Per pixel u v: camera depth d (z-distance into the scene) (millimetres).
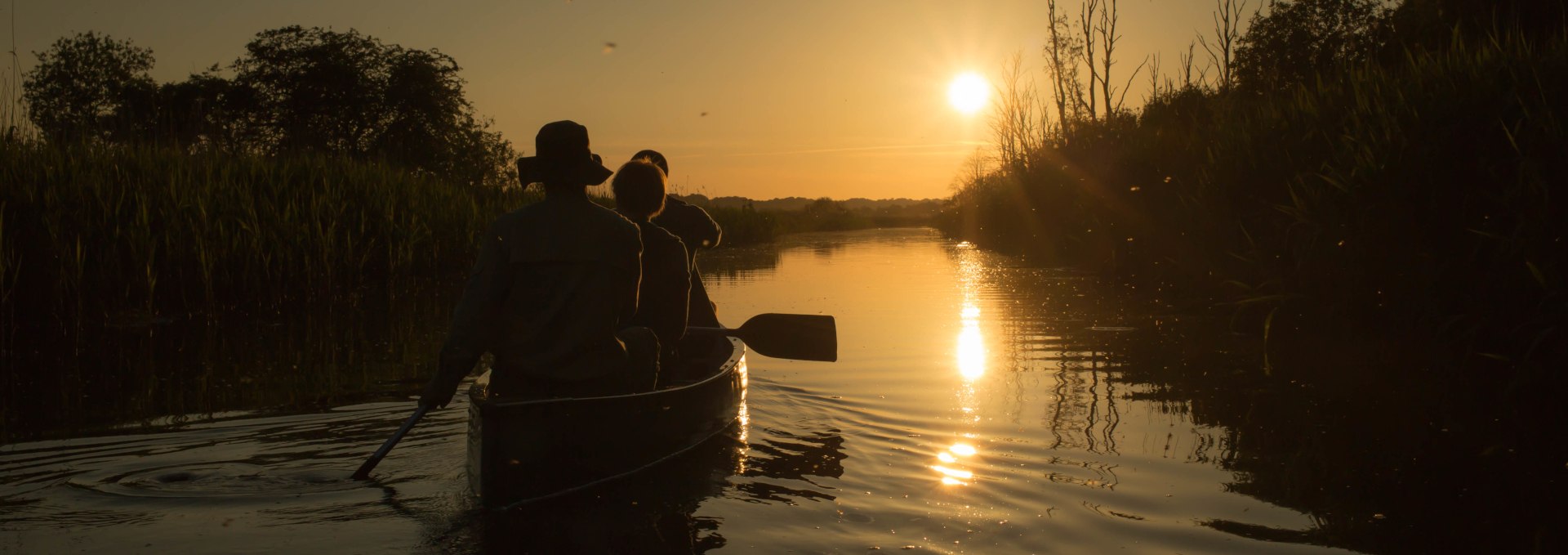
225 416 4539
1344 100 7887
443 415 4527
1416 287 5969
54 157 9320
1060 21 24703
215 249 8930
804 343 5043
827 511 3074
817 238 37438
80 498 3213
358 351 6625
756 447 3939
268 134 38344
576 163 3613
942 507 3111
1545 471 3441
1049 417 4438
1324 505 3100
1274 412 4465
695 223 5562
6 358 6340
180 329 7773
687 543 2777
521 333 3545
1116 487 3316
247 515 3031
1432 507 3068
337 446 3906
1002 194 22750
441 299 10250
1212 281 8977
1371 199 6137
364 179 12828
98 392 5148
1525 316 5195
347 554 2689
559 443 3258
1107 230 12852
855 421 4406
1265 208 7977
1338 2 23625
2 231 7312
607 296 3643
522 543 2787
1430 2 14133
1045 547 2740
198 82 38688
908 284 12148
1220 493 3242
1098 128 19406
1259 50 24156
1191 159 10797
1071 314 8469
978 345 6777
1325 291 6633
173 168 10242
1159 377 5430
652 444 3639
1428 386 4969
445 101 41094
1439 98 6273
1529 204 5203
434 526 2932
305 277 10000
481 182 33375
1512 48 6738
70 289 7805
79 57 34219
